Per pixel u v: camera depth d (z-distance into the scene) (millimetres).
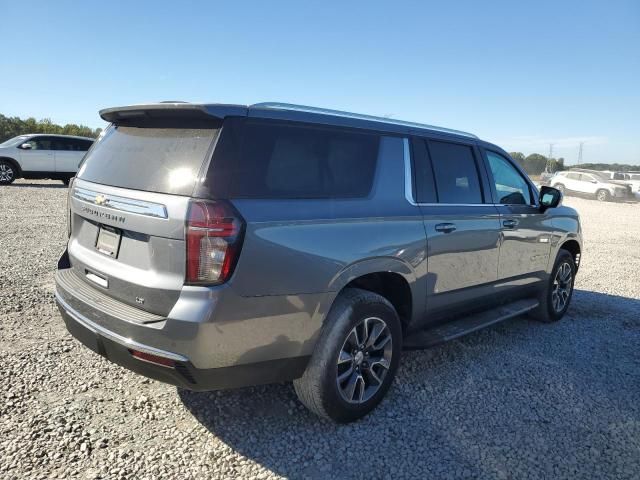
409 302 3617
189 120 2832
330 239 2957
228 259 2535
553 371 4176
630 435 3229
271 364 2807
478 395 3680
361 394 3211
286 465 2760
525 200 4984
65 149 17562
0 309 4758
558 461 2916
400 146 3650
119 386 3496
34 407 3154
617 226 15062
